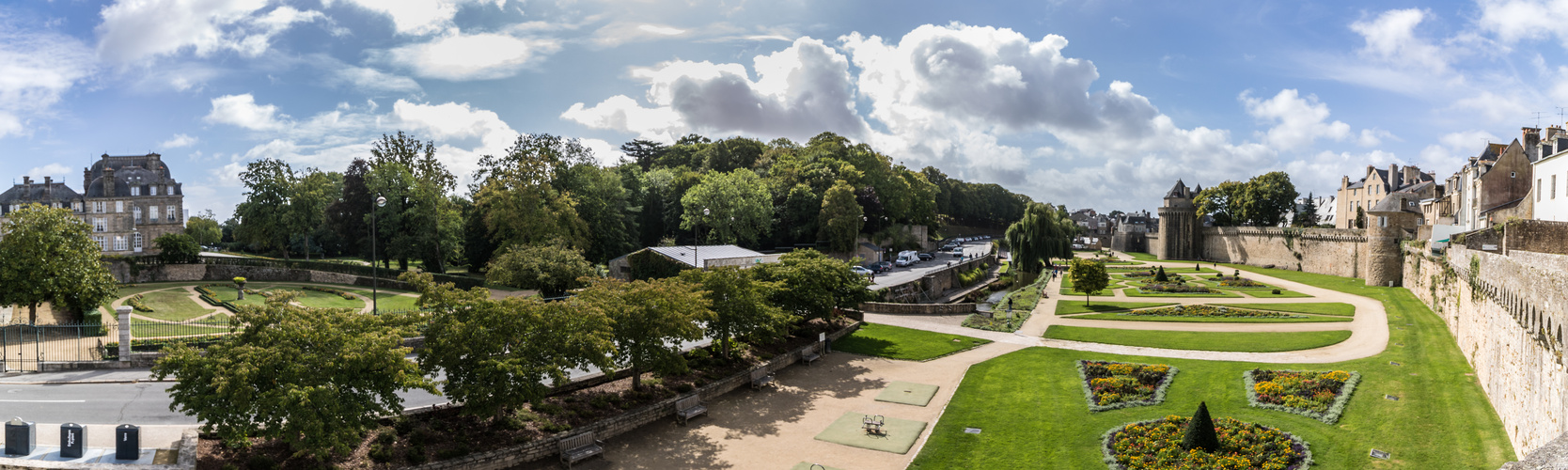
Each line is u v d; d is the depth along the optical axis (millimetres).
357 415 25688
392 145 95938
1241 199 144500
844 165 126375
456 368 29891
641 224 113062
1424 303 67312
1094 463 30172
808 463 31234
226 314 62562
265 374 24750
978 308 70688
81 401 33250
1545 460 12742
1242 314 64750
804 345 51656
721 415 37875
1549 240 42312
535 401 31719
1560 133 68000
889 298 78500
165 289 73688
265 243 95312
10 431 25500
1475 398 35781
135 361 39812
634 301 37062
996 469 30188
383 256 97812
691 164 138000
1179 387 40344
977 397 40594
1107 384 40281
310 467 26266
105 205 102438
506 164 92875
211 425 24250
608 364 32406
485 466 28953
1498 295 33125
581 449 31094
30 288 46469
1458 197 86250
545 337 31438
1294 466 28750
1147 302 75062
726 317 43188
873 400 40625
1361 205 136625
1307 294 78812
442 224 85812
